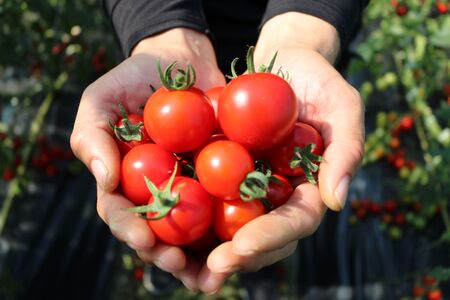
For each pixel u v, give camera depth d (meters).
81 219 0.74
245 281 0.74
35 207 0.74
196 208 0.30
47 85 0.73
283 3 0.42
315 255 0.73
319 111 0.35
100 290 0.73
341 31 0.42
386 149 0.75
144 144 0.33
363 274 0.72
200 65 0.41
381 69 0.77
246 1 0.52
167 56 0.39
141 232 0.29
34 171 0.75
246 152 0.30
